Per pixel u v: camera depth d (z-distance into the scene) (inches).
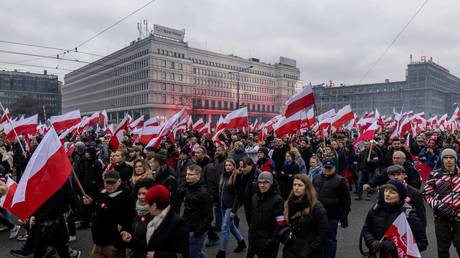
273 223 190.4
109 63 4244.6
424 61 4852.4
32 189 186.1
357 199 463.8
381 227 170.4
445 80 5418.3
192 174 219.9
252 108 4525.1
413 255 159.9
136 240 166.9
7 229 334.3
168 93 3713.1
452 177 208.4
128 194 194.1
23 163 522.0
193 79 3932.1
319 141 577.6
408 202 183.3
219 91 4178.2
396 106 4822.8
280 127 373.4
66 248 226.5
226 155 395.2
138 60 3757.4
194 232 215.8
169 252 149.3
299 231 173.6
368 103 4982.8
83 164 325.7
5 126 601.0
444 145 469.4
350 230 328.5
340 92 5172.2
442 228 210.1
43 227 218.1
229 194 269.9
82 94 4852.4
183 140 677.3
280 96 4817.9
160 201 150.7
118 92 4092.0
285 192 343.9
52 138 198.4
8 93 5541.3
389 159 426.9
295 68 5027.1
